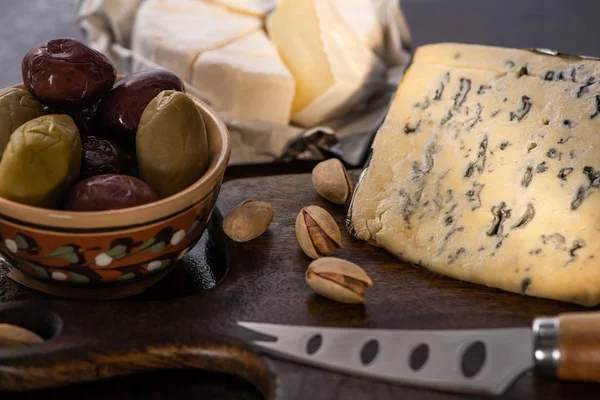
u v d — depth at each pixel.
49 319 0.41
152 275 0.43
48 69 0.42
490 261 0.43
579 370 0.38
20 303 0.41
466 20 0.83
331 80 0.63
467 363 0.39
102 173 0.42
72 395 0.40
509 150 0.44
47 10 0.79
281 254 0.45
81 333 0.40
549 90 0.45
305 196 0.49
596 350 0.37
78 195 0.41
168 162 0.42
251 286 0.43
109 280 0.42
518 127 0.45
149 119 0.42
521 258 0.43
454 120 0.46
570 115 0.44
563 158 0.43
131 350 0.40
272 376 0.39
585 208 0.43
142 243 0.41
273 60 0.63
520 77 0.46
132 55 0.65
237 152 0.61
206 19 0.65
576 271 0.42
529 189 0.43
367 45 0.67
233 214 0.45
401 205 0.45
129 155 0.44
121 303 0.42
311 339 0.40
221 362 0.41
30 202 0.40
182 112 0.42
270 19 0.64
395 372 0.39
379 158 0.47
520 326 0.41
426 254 0.44
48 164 0.40
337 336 0.40
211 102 0.62
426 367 0.39
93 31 0.67
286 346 0.40
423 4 0.86
